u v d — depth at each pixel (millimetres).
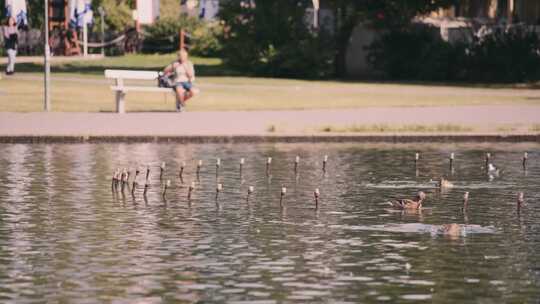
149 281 13977
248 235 16922
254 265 14883
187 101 39344
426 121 33781
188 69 36094
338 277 14227
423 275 14344
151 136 29250
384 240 16578
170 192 21094
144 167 24547
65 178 22750
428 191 21484
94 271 14508
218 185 20531
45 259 15180
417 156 25125
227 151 27672
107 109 36438
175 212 18859
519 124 33094
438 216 18672
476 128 31578
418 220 18266
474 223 18000
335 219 18312
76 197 20359
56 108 36375
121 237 16672
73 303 12922
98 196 20516
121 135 29219
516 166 25250
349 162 25688
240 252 15695
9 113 34562
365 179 22984
